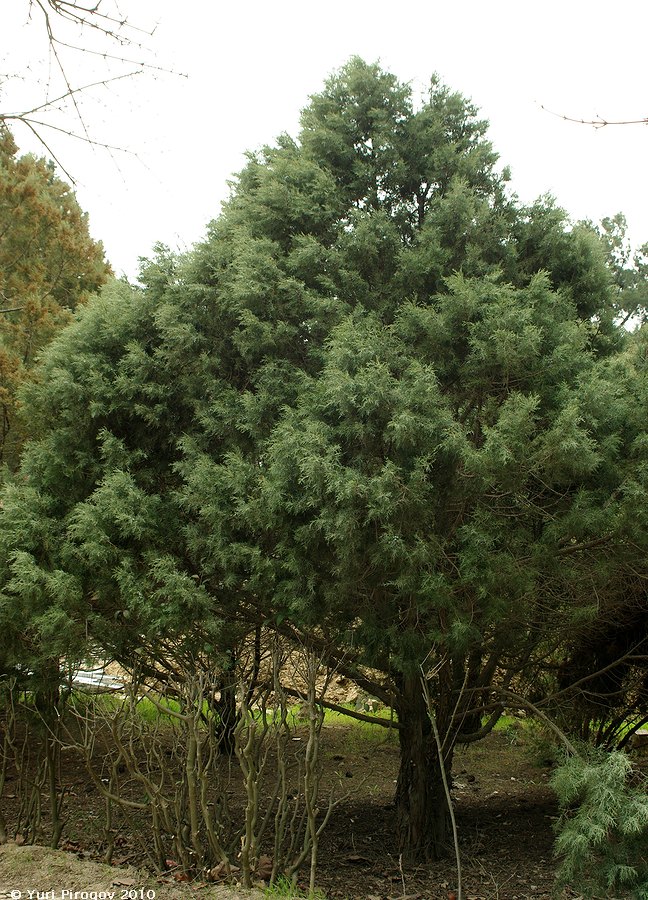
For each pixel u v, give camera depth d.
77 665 5.75
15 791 7.10
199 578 5.86
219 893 4.18
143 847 4.82
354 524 4.88
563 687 7.58
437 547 5.21
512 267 6.34
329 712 11.82
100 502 5.58
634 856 4.31
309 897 4.27
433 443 5.18
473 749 10.66
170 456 6.39
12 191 9.87
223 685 5.66
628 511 5.15
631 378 5.93
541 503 5.68
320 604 5.44
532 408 5.02
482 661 7.25
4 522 5.86
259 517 5.27
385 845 6.41
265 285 5.97
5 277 9.93
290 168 6.55
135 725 4.77
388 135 6.63
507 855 6.22
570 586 5.71
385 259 6.34
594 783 4.48
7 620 5.48
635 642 7.23
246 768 4.40
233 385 6.29
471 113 6.95
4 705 5.68
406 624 5.55
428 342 5.70
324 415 5.49
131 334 6.45
